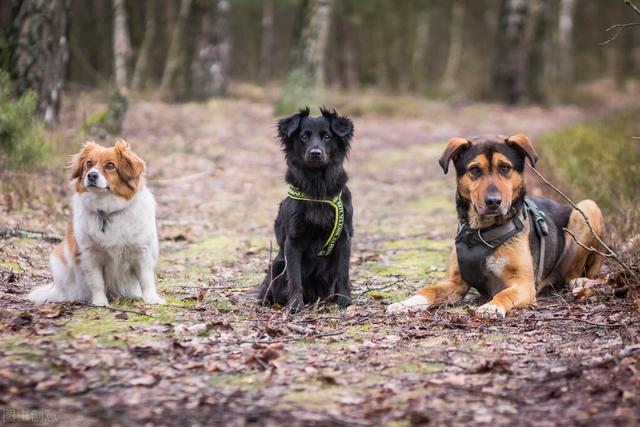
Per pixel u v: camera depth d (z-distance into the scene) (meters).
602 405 3.92
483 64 44.47
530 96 33.72
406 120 25.97
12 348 4.86
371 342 5.30
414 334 5.51
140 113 20.59
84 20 31.47
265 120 22.16
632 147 13.77
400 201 13.33
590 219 7.25
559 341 5.18
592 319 5.75
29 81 13.25
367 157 18.62
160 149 16.20
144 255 6.55
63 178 11.56
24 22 13.20
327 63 41.00
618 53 51.75
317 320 6.10
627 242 8.27
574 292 6.74
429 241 10.05
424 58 49.47
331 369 4.69
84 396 4.13
